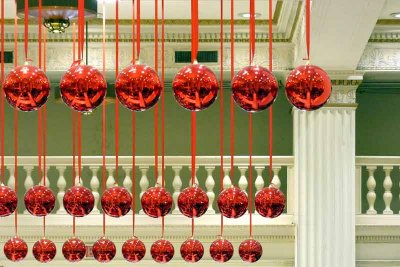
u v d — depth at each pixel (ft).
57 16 31.09
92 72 22.39
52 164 51.29
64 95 22.52
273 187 28.94
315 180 50.06
